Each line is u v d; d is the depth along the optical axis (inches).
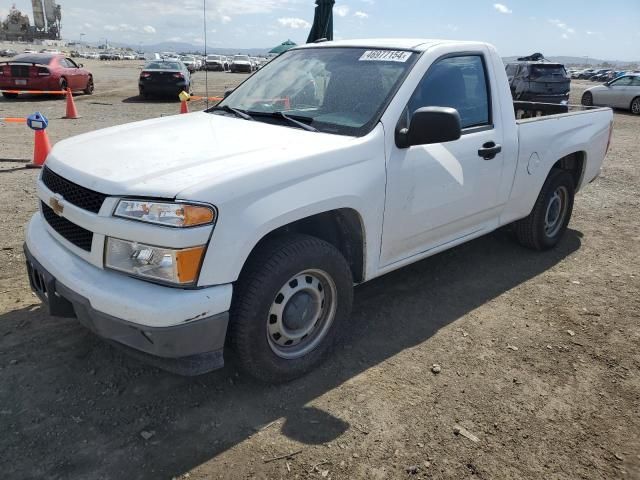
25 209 222.7
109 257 99.2
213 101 714.2
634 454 102.3
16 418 104.0
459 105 147.6
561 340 141.3
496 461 99.2
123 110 591.8
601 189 301.6
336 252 118.0
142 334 95.2
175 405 110.0
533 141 172.1
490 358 131.9
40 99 678.5
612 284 176.2
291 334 117.0
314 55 157.8
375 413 110.3
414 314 152.1
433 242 149.3
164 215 93.5
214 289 97.3
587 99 804.0
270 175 103.7
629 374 127.6
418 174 132.4
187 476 92.7
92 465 94.0
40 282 115.6
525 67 695.1
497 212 168.7
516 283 174.6
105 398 111.0
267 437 102.4
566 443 104.5
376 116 127.2
